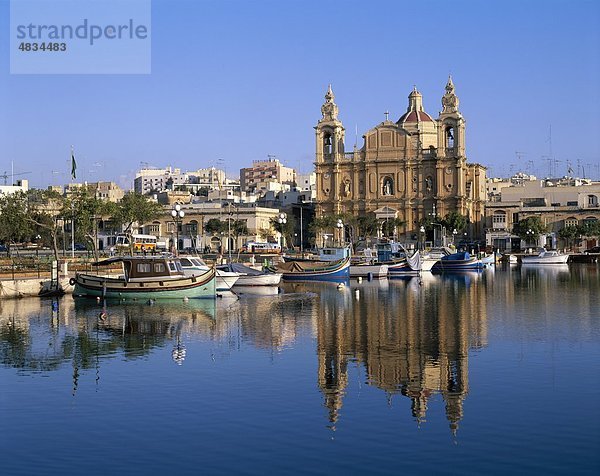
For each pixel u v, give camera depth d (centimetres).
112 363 4100
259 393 3406
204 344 4691
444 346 4578
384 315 6216
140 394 3406
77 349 4541
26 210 13350
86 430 2892
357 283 10456
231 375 3772
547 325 5506
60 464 2547
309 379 3678
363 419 3003
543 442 2720
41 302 7138
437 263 13750
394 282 10669
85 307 6706
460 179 19938
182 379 3694
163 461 2564
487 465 2506
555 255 15838
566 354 4284
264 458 2581
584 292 8494
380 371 3856
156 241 18150
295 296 8106
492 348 4494
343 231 19312
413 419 2998
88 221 11850
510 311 6475
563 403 3209
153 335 5069
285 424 2945
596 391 3406
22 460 2586
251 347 4575
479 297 7950
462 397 3319
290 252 16262
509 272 13400
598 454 2602
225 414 3080
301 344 4678
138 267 7225
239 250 16788
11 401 3309
